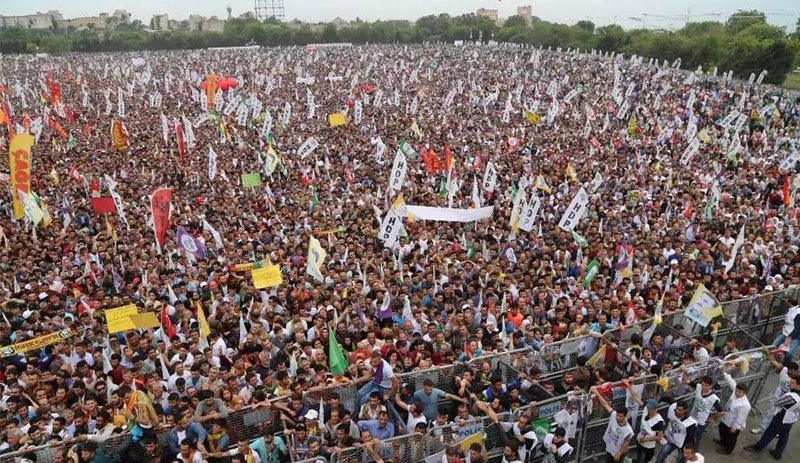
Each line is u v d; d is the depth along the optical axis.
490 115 53.69
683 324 15.46
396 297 16.47
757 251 20.39
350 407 12.07
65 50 171.50
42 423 11.27
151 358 13.66
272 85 71.12
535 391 12.38
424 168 35.09
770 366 13.84
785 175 28.98
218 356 14.02
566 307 16.02
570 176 30.80
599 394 11.95
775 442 13.30
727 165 34.53
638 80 74.88
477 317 15.52
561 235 21.98
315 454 10.45
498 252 20.94
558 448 10.96
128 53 160.38
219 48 172.00
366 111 56.41
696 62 96.62
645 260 19.38
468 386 12.19
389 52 135.00
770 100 56.72
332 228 23.86
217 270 18.83
